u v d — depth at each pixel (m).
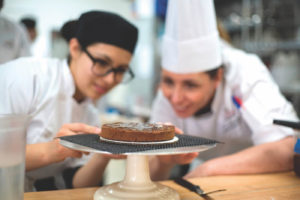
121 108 5.30
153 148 0.71
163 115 2.01
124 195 0.79
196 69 1.46
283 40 4.19
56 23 7.05
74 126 1.03
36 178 1.45
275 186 1.00
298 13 3.96
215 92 1.72
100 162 1.26
